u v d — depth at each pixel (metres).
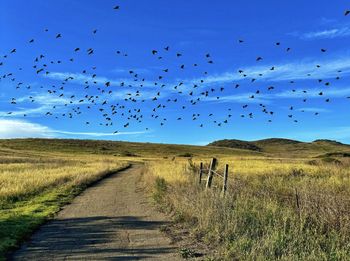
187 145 196.12
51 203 19.69
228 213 11.32
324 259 8.09
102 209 17.75
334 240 8.97
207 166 32.66
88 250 10.49
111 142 181.75
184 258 9.42
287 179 22.73
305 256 8.24
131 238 11.72
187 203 14.39
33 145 154.50
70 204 19.64
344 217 9.90
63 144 161.62
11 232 12.43
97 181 34.88
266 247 8.74
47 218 15.30
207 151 179.12
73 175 36.09
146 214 15.99
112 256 9.84
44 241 11.60
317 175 26.48
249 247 9.16
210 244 10.42
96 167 53.75
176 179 23.69
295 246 8.84
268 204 12.25
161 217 15.13
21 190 22.88
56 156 109.94
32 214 16.06
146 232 12.46
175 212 15.09
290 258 8.04
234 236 10.13
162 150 172.62
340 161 45.69
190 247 10.37
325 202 11.05
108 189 27.19
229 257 8.91
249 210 12.04
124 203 19.61
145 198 21.41
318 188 15.18
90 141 174.25
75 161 77.25
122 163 75.69
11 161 72.56
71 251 10.45
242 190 15.13
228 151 185.50
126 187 28.55
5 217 15.27
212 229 11.11
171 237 11.58
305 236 9.40
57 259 9.73
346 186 16.84
